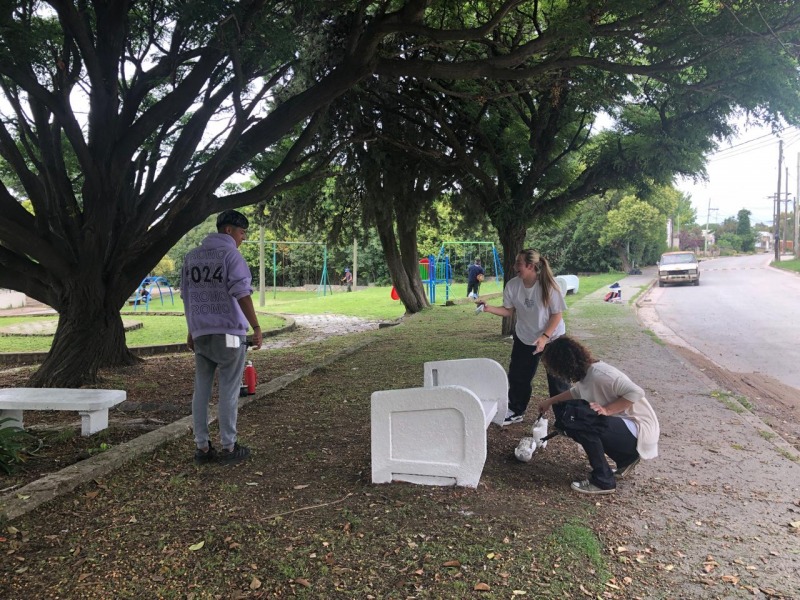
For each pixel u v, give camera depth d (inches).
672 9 284.2
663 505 155.9
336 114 412.8
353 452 194.1
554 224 498.9
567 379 171.0
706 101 367.6
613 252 1941.4
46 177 314.8
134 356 378.0
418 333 532.1
